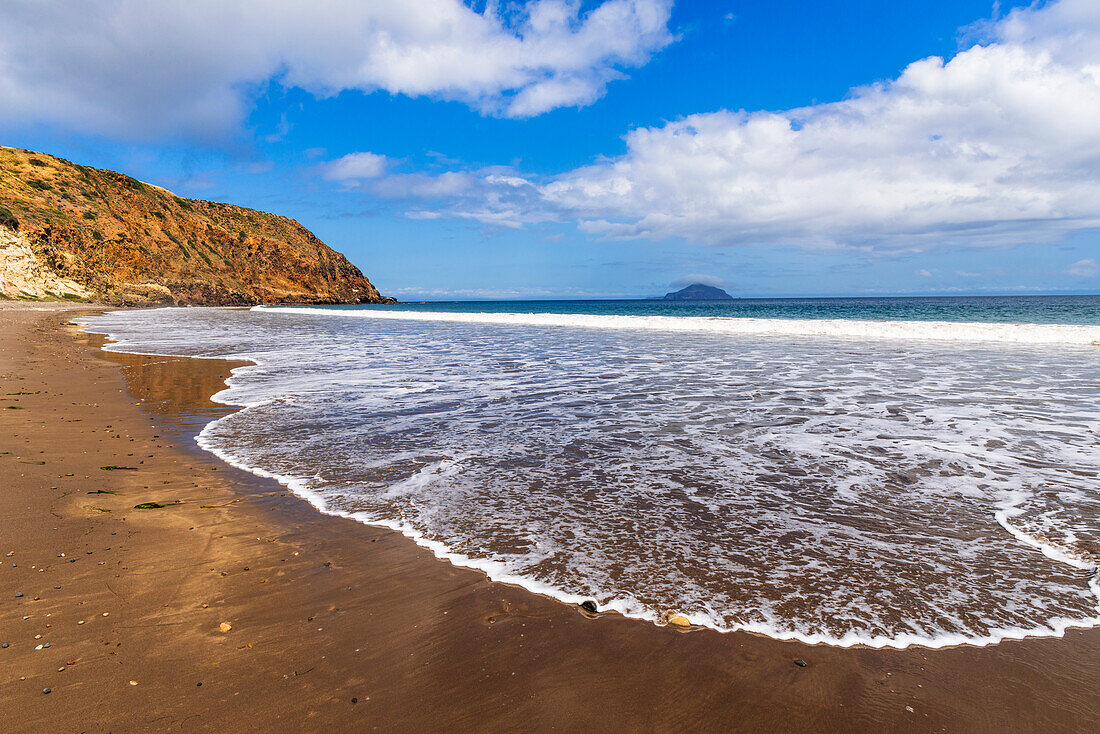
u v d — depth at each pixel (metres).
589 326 33.50
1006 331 22.19
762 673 2.68
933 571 3.60
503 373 12.79
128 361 15.15
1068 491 4.97
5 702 2.41
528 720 2.38
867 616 3.12
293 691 2.55
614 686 2.60
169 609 3.22
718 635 2.98
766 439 6.84
